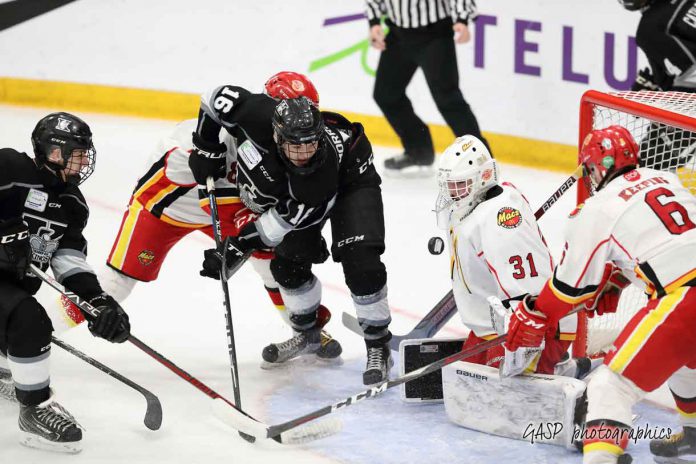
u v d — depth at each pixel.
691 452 9.67
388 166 20.95
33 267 10.00
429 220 18.12
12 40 25.41
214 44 24.12
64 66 25.30
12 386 10.80
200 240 17.22
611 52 19.31
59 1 24.94
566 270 9.08
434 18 19.22
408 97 21.95
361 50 22.67
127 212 11.90
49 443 9.87
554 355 10.36
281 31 23.50
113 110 25.30
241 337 13.12
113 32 24.80
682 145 12.32
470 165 9.92
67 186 10.14
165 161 11.61
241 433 9.90
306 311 11.73
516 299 9.82
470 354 9.88
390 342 12.02
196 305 14.25
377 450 9.97
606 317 12.24
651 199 8.91
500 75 20.98
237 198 11.64
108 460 9.74
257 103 10.41
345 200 10.98
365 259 10.77
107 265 12.03
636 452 9.94
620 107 11.31
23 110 25.31
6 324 9.63
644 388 8.84
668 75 15.32
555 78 20.19
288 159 9.84
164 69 24.62
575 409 9.66
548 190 19.44
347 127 11.04
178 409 10.95
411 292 14.87
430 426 10.51
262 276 12.32
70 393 11.27
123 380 10.14
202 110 10.77
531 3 20.27
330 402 11.13
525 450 9.89
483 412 10.21
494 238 9.84
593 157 9.55
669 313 8.66
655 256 8.79
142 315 13.86
